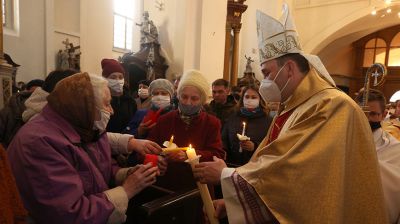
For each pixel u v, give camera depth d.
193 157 1.23
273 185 0.97
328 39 11.23
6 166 0.82
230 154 2.41
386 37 12.90
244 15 10.91
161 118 1.99
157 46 7.42
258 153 1.11
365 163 1.00
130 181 1.19
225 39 6.70
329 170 0.94
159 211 1.17
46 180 0.98
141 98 3.48
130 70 7.07
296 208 0.93
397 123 2.50
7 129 1.91
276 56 1.21
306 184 0.93
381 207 1.00
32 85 3.16
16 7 6.12
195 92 1.87
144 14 7.50
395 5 9.85
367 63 13.62
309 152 0.95
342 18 10.73
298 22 11.49
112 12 8.17
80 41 7.33
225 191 1.06
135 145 1.59
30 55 6.39
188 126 1.91
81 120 1.14
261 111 2.46
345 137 0.97
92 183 1.13
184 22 7.00
